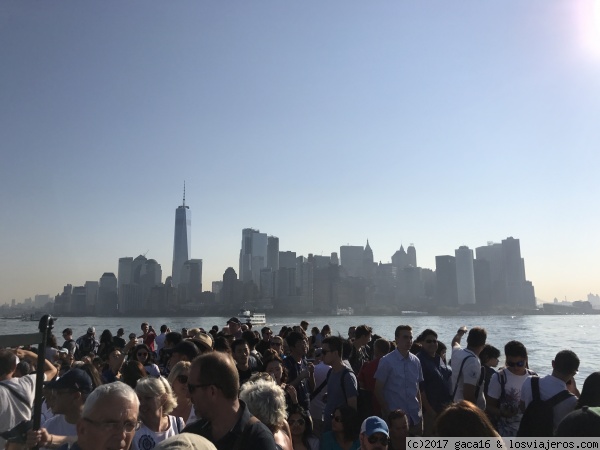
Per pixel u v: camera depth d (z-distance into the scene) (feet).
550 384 19.03
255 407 14.28
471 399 25.04
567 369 18.83
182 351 21.08
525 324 490.90
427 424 27.27
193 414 15.99
